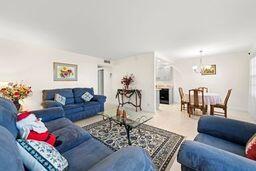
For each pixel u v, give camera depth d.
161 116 4.27
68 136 1.60
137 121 2.68
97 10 2.34
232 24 2.82
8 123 1.16
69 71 4.68
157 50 4.73
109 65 6.13
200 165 0.94
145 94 5.18
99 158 1.28
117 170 0.75
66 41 3.75
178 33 3.27
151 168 0.88
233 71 5.29
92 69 5.46
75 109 3.60
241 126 1.54
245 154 1.25
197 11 2.37
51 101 3.38
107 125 3.33
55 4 2.17
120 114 2.86
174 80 6.86
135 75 5.46
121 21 2.71
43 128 1.47
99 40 3.73
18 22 2.69
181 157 1.03
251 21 2.69
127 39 3.67
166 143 2.48
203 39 3.66
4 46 3.37
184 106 5.42
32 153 0.94
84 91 4.50
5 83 3.17
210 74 5.81
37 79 3.94
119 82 6.09
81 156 1.31
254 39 3.66
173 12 2.40
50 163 0.97
